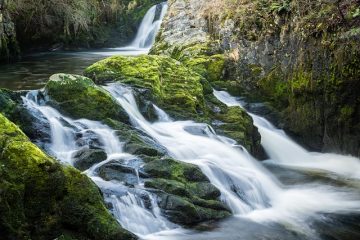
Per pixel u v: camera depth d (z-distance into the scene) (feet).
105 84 32.94
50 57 67.97
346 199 25.85
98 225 17.87
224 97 40.01
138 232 19.86
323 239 20.85
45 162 17.52
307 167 32.45
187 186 22.62
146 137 27.04
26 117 25.03
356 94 31.99
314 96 34.71
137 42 92.99
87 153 23.49
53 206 17.33
